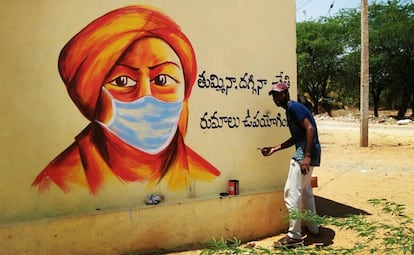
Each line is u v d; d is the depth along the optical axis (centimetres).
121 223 482
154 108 511
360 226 362
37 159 448
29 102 445
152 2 510
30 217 444
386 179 898
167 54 520
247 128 583
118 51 489
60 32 459
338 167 1076
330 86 4184
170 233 511
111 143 485
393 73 3325
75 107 466
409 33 3109
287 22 620
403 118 3319
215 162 556
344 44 3756
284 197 541
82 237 461
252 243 546
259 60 594
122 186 491
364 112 1468
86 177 471
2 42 433
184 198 531
